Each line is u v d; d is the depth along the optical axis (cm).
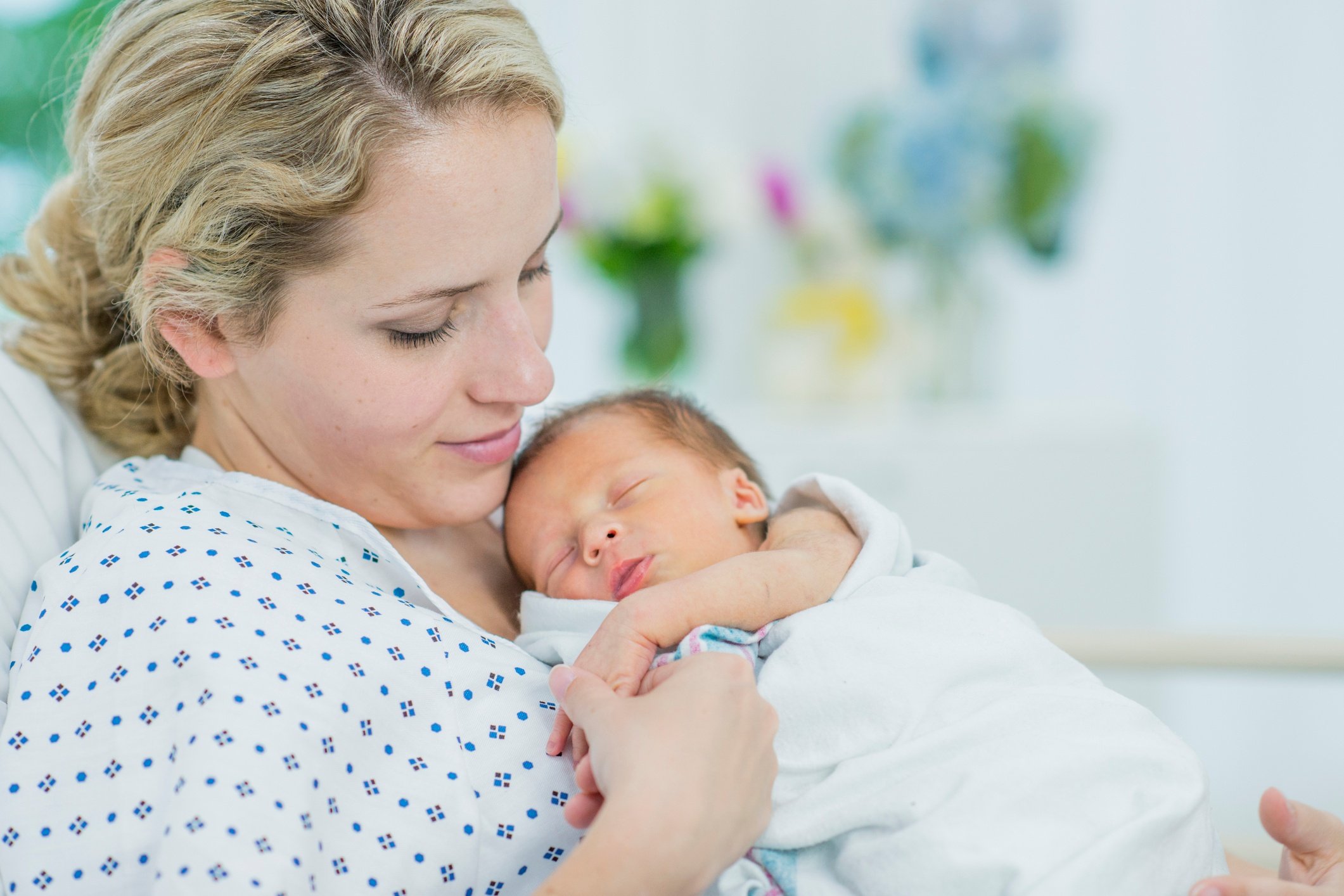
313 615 78
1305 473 307
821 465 257
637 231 248
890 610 87
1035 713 81
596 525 102
